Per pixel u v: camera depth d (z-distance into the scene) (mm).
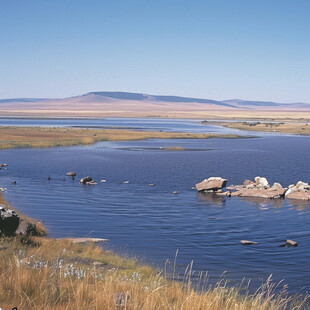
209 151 93188
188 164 70375
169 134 139500
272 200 42812
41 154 81562
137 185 50375
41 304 8820
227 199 42781
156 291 10594
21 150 88250
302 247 25453
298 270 20922
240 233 28844
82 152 86500
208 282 18344
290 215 35219
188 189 48406
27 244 21219
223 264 21750
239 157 81625
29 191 44844
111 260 19859
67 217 32781
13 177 54500
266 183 48000
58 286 9867
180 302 9984
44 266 12352
